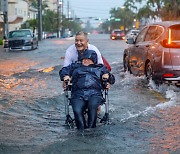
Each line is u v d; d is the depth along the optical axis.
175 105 8.87
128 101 9.41
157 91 10.77
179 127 7.00
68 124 7.23
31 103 9.27
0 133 6.79
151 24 12.70
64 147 5.86
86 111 7.15
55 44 42.50
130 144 6.04
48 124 7.43
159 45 11.11
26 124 7.43
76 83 7.05
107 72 7.10
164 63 10.76
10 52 30.14
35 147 5.95
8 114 8.20
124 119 7.64
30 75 14.48
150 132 6.72
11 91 10.98
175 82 10.77
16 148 5.90
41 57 23.69
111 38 63.16
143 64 12.34
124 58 15.14
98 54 7.26
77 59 7.27
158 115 7.93
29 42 32.06
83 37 7.14
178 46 10.70
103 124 7.18
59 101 9.46
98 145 5.96
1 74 15.00
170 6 63.06
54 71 15.48
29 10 95.50
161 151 5.70
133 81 12.38
